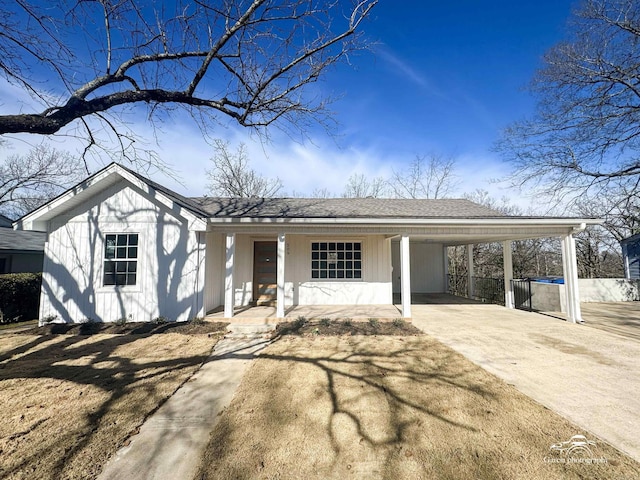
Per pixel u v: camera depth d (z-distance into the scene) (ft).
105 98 13.33
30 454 8.98
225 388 13.96
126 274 27.30
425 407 11.94
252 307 32.04
